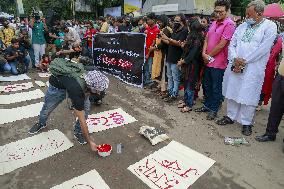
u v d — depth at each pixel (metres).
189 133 4.00
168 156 3.33
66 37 8.78
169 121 4.44
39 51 8.29
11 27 9.05
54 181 2.84
